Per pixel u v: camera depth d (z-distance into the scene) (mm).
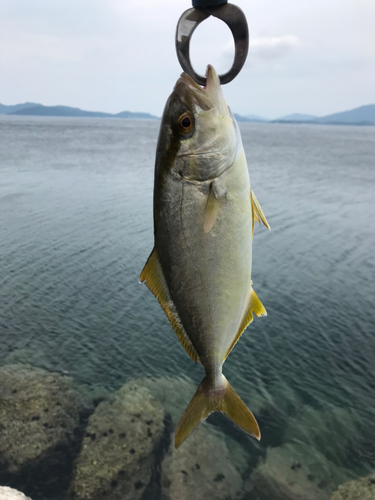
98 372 10547
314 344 11805
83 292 14320
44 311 13109
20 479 7609
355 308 13555
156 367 10867
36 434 8500
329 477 7871
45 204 25156
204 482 7695
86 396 9680
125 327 12555
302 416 9344
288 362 11086
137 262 16734
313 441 8703
